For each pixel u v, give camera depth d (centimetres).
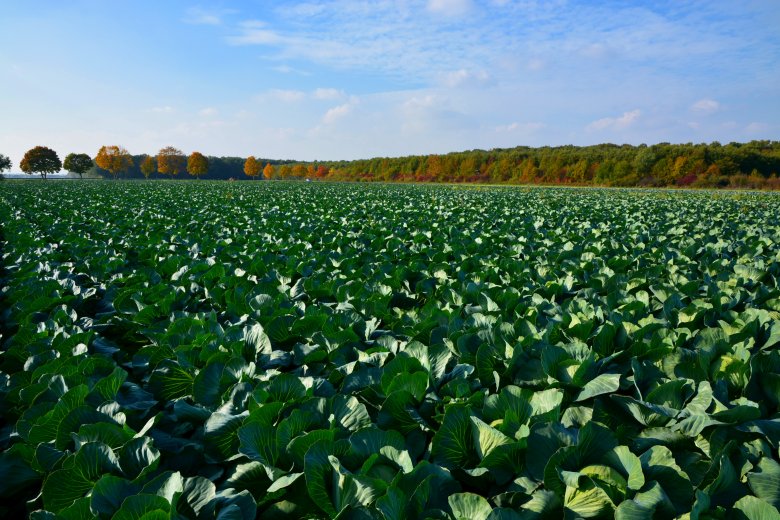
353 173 13000
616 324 457
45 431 327
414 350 410
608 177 8144
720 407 304
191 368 415
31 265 848
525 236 1369
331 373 400
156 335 515
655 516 239
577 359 384
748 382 337
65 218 1859
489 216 1962
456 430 298
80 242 1188
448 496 257
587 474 262
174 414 365
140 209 2266
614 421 339
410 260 974
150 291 665
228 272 816
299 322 487
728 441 295
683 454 297
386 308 591
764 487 253
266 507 280
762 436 300
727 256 1008
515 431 296
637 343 412
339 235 1314
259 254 969
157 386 404
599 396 358
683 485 256
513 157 10862
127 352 581
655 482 247
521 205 2625
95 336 530
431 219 1852
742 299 596
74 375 384
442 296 650
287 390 351
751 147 10038
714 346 380
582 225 1605
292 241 1239
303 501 270
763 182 6681
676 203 2794
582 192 4716
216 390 382
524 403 320
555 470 259
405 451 268
